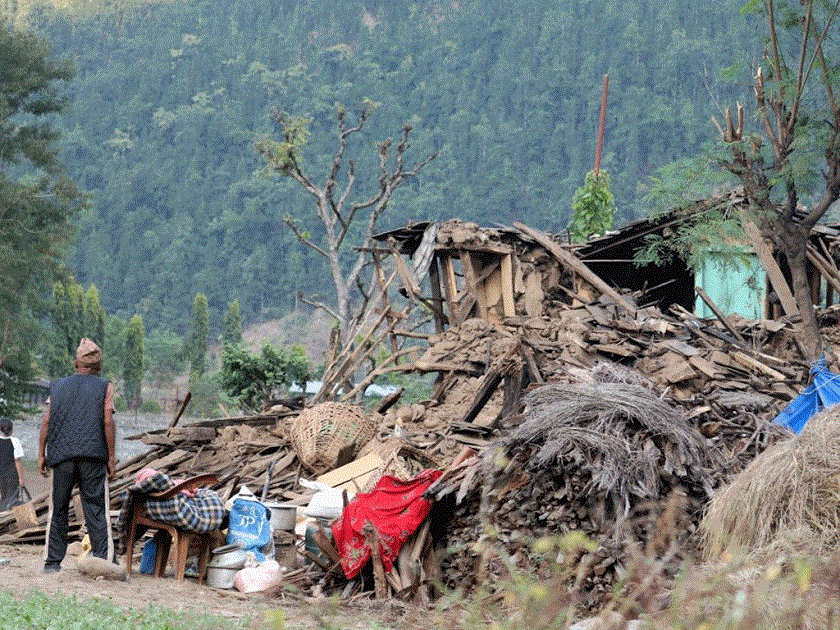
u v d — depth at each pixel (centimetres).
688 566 855
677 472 1925
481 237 4434
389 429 3180
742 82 3947
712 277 5000
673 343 3222
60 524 2019
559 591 838
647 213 4275
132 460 3023
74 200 10662
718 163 3919
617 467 1900
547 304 4478
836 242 4838
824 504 1648
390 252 4738
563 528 1917
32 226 10194
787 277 4994
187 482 2111
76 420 2005
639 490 1888
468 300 4459
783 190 3928
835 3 3716
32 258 9931
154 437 3020
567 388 2119
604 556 1822
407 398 5731
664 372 3089
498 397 3412
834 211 4969
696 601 816
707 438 2261
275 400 3578
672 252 4875
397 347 4538
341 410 2919
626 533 1833
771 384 3073
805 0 3700
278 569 2100
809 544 1600
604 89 6881
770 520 1677
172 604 1833
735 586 889
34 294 10019
